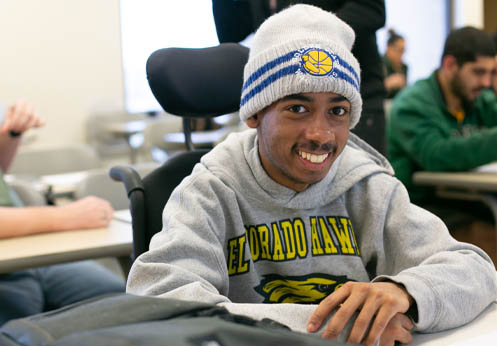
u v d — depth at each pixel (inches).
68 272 72.0
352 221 41.6
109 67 203.8
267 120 36.4
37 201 83.0
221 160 39.8
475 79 102.4
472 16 232.2
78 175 108.4
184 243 34.3
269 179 38.5
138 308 22.3
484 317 33.5
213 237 36.2
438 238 37.9
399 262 39.2
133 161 203.0
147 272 32.9
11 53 191.0
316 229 40.1
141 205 47.2
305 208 39.7
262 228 39.1
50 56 196.4
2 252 54.4
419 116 104.5
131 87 207.6
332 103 34.7
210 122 154.5
